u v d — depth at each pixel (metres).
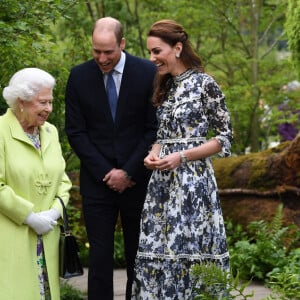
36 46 5.96
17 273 4.69
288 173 7.52
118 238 8.36
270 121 11.21
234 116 10.84
